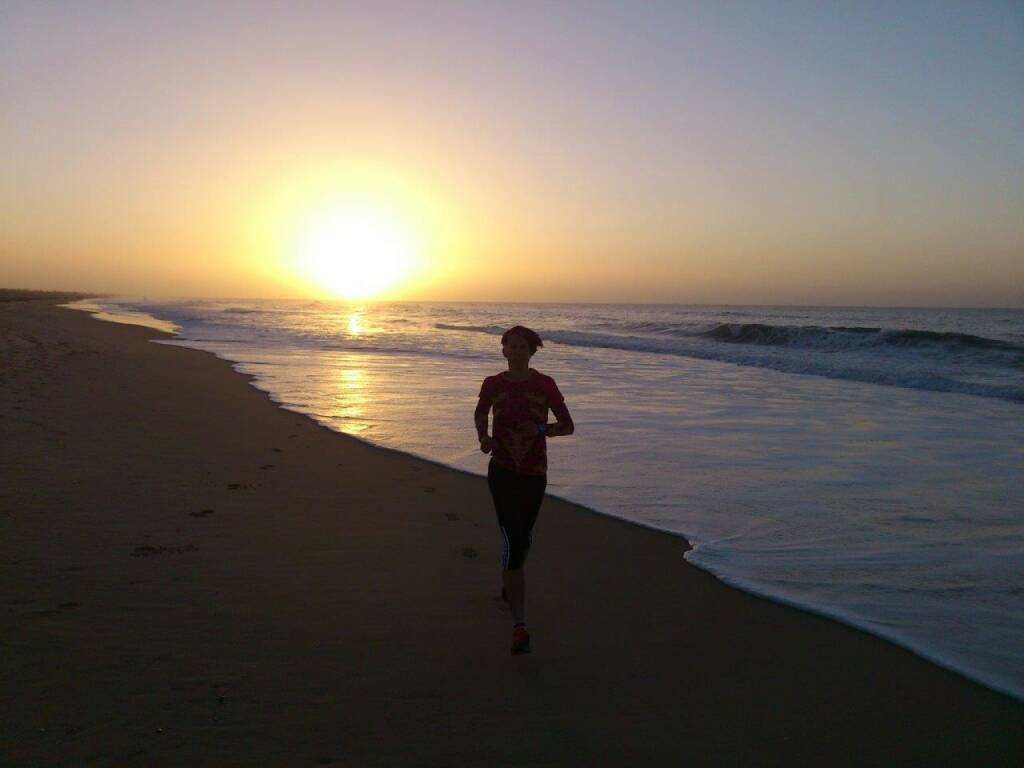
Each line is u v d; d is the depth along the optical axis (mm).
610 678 4008
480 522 6719
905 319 74750
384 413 12672
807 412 13430
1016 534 6570
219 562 5492
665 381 18078
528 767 3211
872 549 6156
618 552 6059
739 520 6938
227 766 3127
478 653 4250
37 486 7246
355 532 6320
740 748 3391
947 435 11297
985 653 4340
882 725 3592
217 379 16969
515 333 4484
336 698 3707
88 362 18875
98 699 3588
